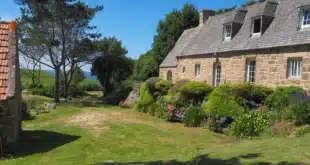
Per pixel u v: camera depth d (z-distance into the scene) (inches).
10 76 371.9
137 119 738.2
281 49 629.0
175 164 301.0
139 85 1080.8
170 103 762.8
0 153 373.7
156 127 615.5
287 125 462.6
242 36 775.1
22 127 606.2
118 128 586.6
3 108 378.0
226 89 631.2
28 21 1110.4
